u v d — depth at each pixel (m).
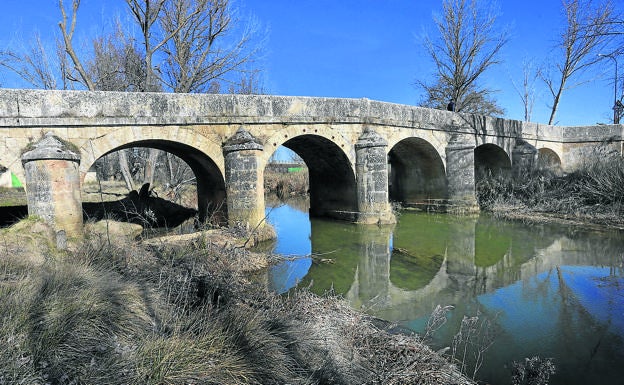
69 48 15.12
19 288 3.65
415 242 11.89
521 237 12.32
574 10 21.12
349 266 9.38
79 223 8.99
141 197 15.89
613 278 8.11
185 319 3.97
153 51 16.80
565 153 23.38
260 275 8.34
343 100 13.53
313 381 3.42
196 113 10.88
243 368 3.24
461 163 16.56
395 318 6.15
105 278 4.52
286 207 22.64
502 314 6.30
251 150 11.06
